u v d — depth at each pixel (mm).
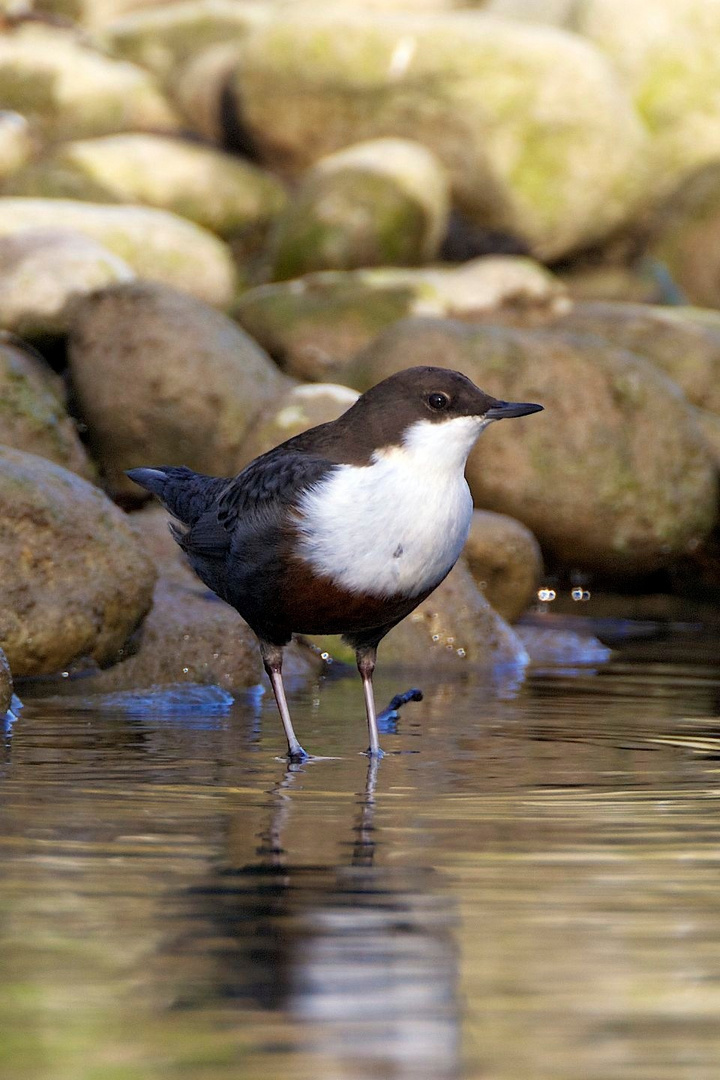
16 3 34406
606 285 31484
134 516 14703
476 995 4328
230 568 8867
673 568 19828
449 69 31062
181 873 5621
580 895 5363
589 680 12398
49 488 11828
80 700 10641
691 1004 4266
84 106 31312
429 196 28938
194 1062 3840
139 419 17078
